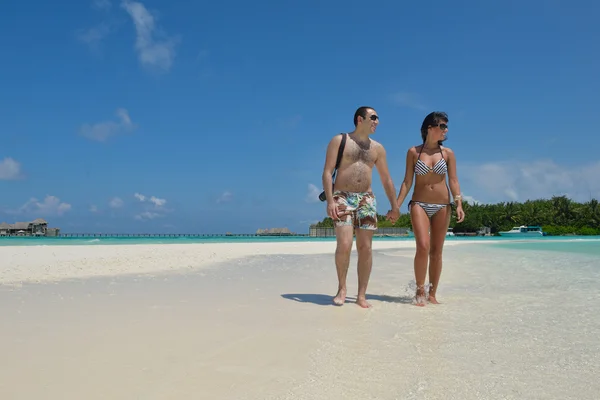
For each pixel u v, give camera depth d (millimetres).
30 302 5031
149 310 4535
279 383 2467
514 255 15492
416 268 5383
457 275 8547
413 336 3551
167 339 3361
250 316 4266
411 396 2305
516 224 87438
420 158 5707
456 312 4637
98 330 3639
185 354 2980
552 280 7695
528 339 3479
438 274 5480
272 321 4051
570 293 6078
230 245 23359
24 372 2604
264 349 3117
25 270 8977
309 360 2879
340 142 5367
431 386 2447
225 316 4250
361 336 3527
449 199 5648
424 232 5453
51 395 2264
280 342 3307
